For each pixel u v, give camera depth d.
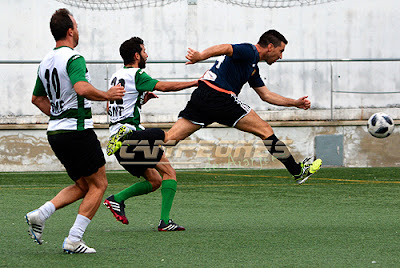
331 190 19.00
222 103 11.75
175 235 10.58
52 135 8.64
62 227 11.60
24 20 32.91
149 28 33.25
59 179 24.11
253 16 33.59
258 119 12.13
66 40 8.74
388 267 7.76
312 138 30.78
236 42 33.53
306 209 14.49
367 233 10.73
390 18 34.09
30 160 30.25
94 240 10.03
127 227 11.69
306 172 12.25
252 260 8.21
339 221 12.40
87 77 8.54
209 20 33.44
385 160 31.25
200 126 11.92
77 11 33.12
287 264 7.94
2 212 13.93
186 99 32.31
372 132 16.45
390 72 33.56
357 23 33.91
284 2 33.56
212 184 21.19
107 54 33.19
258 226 11.70
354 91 33.34
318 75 33.25
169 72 32.94
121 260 8.23
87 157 8.69
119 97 8.31
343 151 30.86
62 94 8.52
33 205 15.36
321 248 9.18
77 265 7.89
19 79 32.38
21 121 32.12
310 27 33.66
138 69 11.21
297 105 12.94
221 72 11.88
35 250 9.09
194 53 11.19
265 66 33.00
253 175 25.27
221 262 8.08
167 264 7.95
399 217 13.02
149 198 16.77
